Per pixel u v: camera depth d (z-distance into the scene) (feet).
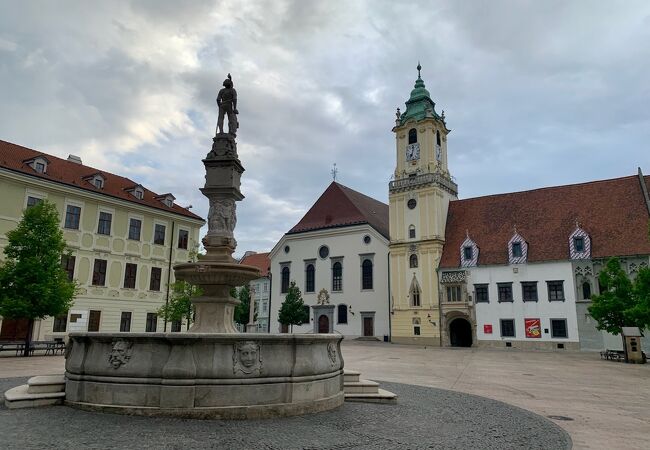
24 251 90.84
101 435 26.94
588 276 149.48
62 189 122.11
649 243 144.15
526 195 179.93
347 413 36.55
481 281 166.40
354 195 225.15
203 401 31.94
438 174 186.09
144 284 140.97
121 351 33.12
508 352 138.62
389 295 185.47
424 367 86.28
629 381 67.31
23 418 30.89
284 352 35.32
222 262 45.91
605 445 30.37
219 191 48.47
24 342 91.56
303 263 211.61
